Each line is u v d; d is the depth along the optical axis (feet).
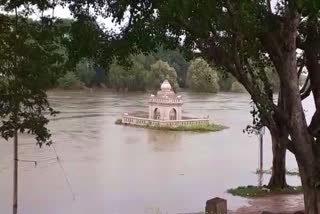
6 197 81.71
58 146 145.28
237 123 234.38
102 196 83.56
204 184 95.35
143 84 385.29
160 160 129.18
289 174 104.47
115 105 294.25
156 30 36.65
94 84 390.63
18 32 42.32
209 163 125.39
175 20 34.45
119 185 93.81
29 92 43.75
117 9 37.70
